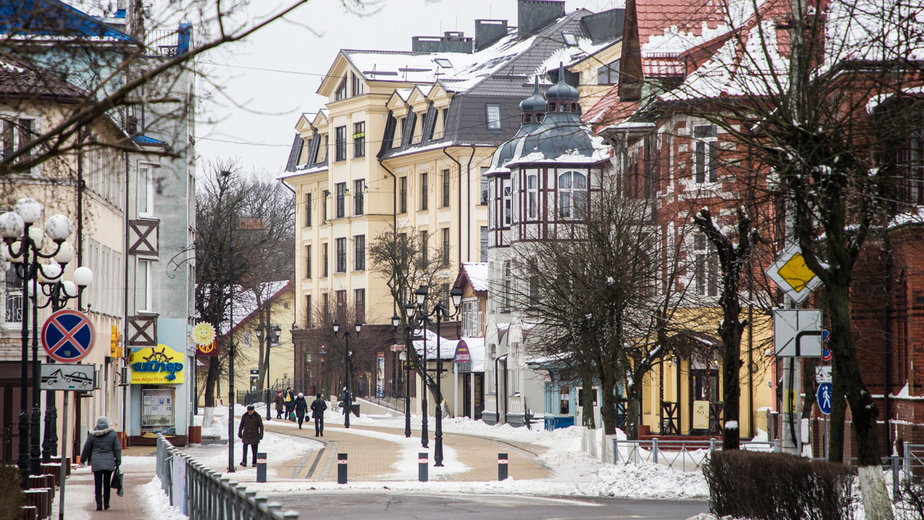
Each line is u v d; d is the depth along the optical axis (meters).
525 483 54.25
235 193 145.00
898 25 25.19
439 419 68.50
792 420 36.56
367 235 167.38
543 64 159.38
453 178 156.00
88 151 17.20
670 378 83.81
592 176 105.69
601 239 63.38
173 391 81.38
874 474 24.44
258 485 53.62
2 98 17.69
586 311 62.38
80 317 33.31
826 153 24.72
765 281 43.62
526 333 107.56
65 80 18.02
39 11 16.59
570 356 70.25
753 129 28.36
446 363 139.75
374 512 40.94
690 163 34.84
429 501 45.91
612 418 62.84
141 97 16.45
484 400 124.69
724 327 33.91
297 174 182.38
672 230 64.81
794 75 25.52
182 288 82.75
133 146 17.38
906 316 49.59
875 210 25.27
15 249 37.38
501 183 119.81
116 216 75.69
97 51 17.12
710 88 29.86
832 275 25.02
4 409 58.59
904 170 27.98
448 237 156.50
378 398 152.12
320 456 75.69
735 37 27.55
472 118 155.50
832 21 27.17
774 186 29.45
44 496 33.22
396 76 168.62
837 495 26.53
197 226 108.19
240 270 105.50
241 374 184.00
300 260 182.88
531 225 105.88
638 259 63.12
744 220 33.41
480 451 80.81
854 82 25.91
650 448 64.81
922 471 42.53
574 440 87.69
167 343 82.31
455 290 77.88
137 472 60.75
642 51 67.19
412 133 163.38
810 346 27.91
